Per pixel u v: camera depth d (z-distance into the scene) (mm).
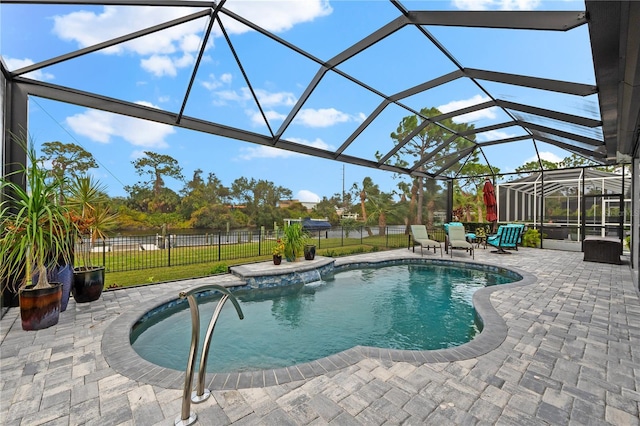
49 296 3635
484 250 11484
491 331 3535
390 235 20016
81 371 2652
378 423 1999
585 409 2143
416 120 8383
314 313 5121
